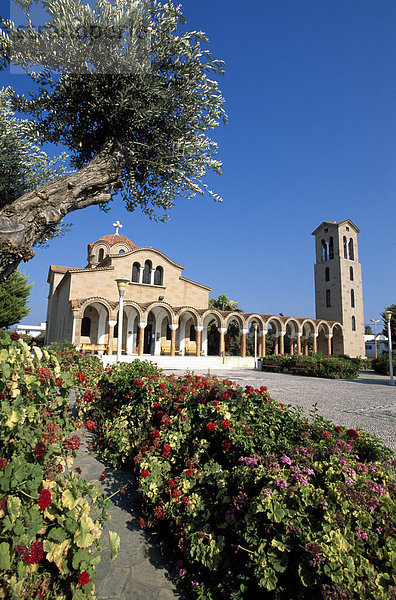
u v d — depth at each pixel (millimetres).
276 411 3914
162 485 3967
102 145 5469
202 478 3506
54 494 2305
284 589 2414
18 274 26344
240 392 4094
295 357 24594
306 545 2285
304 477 2719
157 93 5020
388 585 2135
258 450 3477
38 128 5805
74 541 2191
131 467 5402
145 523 3943
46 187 4559
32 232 4336
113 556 2396
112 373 7477
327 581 2203
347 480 2693
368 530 2422
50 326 38531
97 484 4879
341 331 42781
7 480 2051
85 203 5066
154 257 34500
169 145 5660
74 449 3082
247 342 47188
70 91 5207
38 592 2127
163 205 6711
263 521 2664
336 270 44344
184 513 3412
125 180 6371
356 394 13297
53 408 3266
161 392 5133
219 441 3814
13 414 2357
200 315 31422
